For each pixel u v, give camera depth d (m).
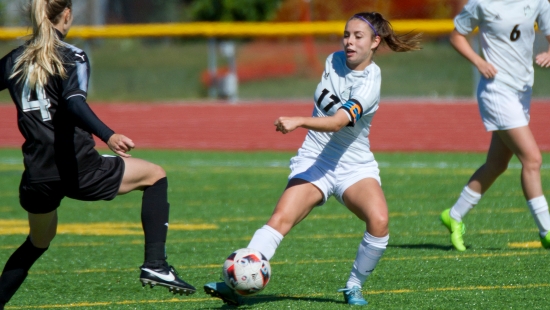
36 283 18.55
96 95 90.56
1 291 15.20
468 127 58.16
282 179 37.25
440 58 98.94
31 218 14.77
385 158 44.75
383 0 82.69
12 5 72.81
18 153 49.97
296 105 76.94
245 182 36.53
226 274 14.68
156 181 14.98
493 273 18.42
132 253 22.19
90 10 103.12
